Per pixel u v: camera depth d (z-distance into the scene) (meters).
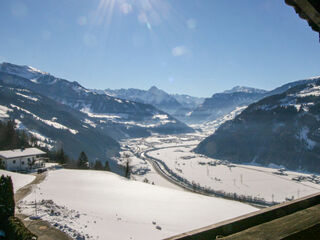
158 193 40.25
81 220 22.12
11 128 108.38
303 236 1.90
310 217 2.26
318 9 2.07
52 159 96.50
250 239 1.90
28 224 19.53
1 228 12.90
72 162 107.62
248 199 131.50
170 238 2.19
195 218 27.38
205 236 2.20
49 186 39.25
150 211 28.89
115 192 38.72
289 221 2.21
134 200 34.16
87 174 56.12
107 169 99.12
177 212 29.61
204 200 36.75
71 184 42.97
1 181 13.73
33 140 131.50
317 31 2.48
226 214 29.94
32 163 66.00
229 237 1.99
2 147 97.56
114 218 24.61
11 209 13.76
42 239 16.77
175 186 154.12
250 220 2.39
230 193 142.88
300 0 2.06
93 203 30.16
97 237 18.66
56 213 22.83
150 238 20.27
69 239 17.25
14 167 63.00
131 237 19.92
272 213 2.51
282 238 1.89
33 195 31.14
